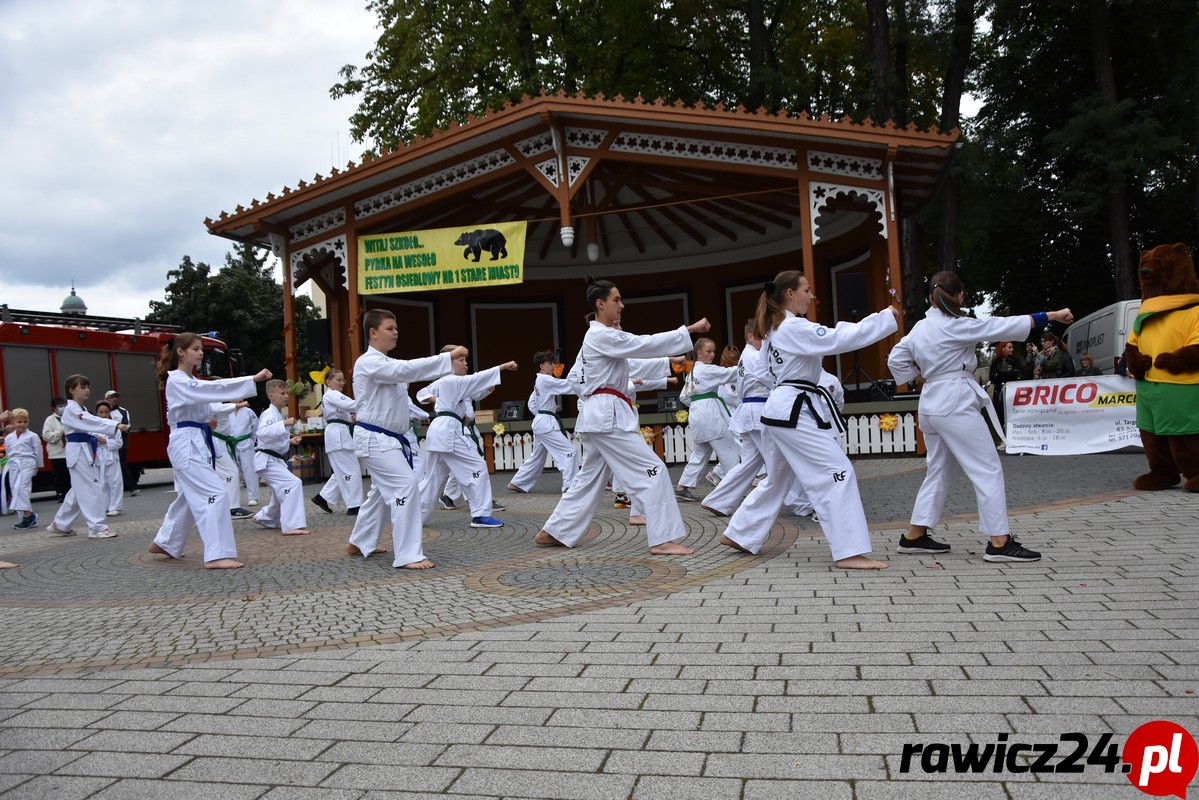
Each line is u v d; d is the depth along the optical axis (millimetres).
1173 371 8500
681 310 23484
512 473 16781
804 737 3166
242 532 10305
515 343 23734
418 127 25359
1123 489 9125
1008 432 13250
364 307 21203
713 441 10656
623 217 21844
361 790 2920
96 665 4652
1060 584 5219
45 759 3309
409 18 26062
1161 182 23766
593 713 3512
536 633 4785
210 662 4586
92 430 10875
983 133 22062
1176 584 5070
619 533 8430
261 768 3137
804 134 14539
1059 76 24812
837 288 21172
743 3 25594
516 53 24859
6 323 18000
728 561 6621
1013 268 26031
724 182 18281
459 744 3268
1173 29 22531
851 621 4660
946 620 4570
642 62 25391
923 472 12188
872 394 16156
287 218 17766
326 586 6598
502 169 16328
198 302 39219
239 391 7691
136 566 8156
